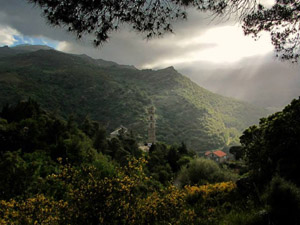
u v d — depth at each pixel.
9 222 5.11
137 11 4.18
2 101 95.81
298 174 8.24
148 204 5.38
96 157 25.62
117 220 4.70
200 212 7.84
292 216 5.16
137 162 5.54
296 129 9.53
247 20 5.96
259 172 10.16
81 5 3.70
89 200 4.68
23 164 17.06
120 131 74.12
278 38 6.32
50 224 4.81
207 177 17.89
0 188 11.20
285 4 5.92
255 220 5.62
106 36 4.03
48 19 3.67
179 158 45.25
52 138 32.66
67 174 5.09
